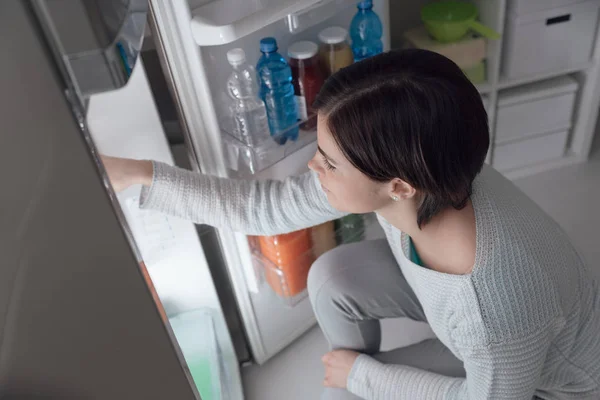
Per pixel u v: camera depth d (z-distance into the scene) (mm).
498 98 1882
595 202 1949
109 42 438
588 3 1737
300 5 1049
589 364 978
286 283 1467
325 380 1231
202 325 1349
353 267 1256
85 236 476
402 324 1642
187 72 1036
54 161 433
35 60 391
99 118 1004
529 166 2102
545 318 852
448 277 876
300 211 1126
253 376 1538
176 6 963
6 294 494
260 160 1230
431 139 726
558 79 1957
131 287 521
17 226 458
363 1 1323
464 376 1135
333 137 785
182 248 1249
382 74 738
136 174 1027
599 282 1061
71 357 554
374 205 883
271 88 1218
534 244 864
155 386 618
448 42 1729
